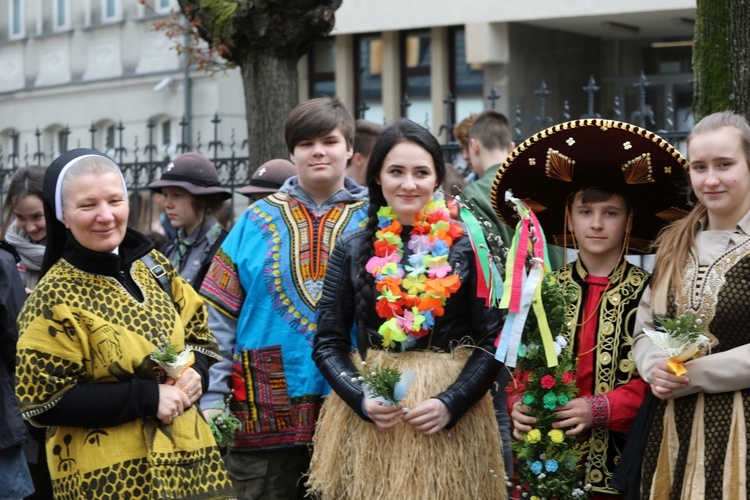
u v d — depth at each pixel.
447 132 9.30
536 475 4.52
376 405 4.50
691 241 4.34
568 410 4.47
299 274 5.43
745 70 5.62
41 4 23.36
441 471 4.57
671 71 20.00
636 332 4.46
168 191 6.79
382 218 4.90
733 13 5.62
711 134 4.21
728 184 4.19
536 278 4.46
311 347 5.39
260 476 5.45
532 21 17.97
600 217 4.68
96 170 4.26
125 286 4.39
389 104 19.62
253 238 5.52
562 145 4.63
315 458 4.93
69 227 4.27
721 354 4.09
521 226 4.54
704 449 4.11
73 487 4.26
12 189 6.29
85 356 4.22
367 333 4.82
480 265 4.65
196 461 4.38
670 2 16.64
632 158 4.56
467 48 18.09
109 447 4.24
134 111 21.47
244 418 5.48
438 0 18.27
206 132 20.23
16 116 23.98
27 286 6.33
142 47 21.28
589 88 8.23
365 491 4.64
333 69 20.53
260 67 8.94
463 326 4.77
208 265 6.65
